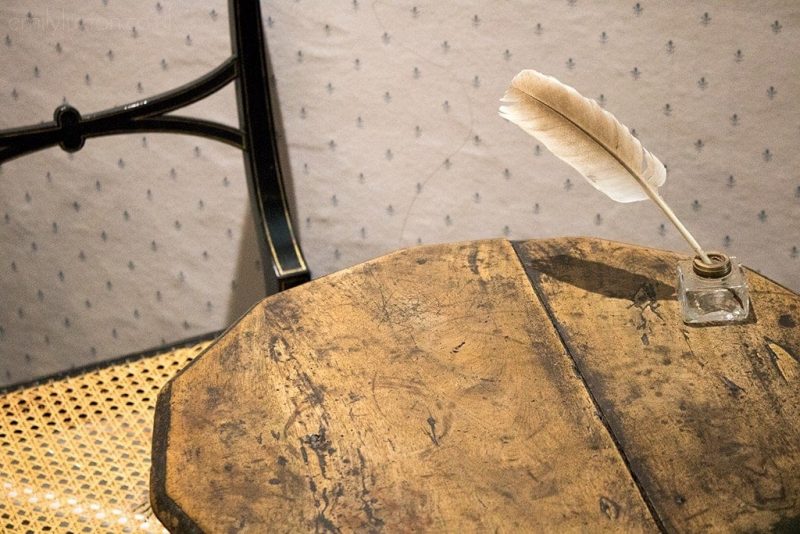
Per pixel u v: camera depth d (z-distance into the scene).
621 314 1.32
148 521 1.56
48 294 2.34
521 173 2.08
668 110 1.95
